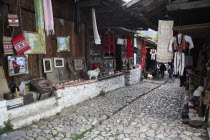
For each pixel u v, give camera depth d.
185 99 6.34
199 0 4.49
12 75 4.67
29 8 5.18
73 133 4.15
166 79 16.03
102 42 9.84
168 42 4.95
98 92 8.12
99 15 8.27
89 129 4.42
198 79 5.96
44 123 4.59
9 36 4.58
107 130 4.38
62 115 5.30
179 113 5.64
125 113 5.70
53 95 5.64
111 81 9.45
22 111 4.43
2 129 3.82
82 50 8.05
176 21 6.32
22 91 4.80
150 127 4.50
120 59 12.42
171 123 4.73
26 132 3.98
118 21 9.12
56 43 6.37
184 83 9.28
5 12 4.46
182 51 4.89
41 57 5.69
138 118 5.20
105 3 6.55
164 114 5.55
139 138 3.92
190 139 3.78
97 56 9.45
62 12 6.63
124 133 4.19
